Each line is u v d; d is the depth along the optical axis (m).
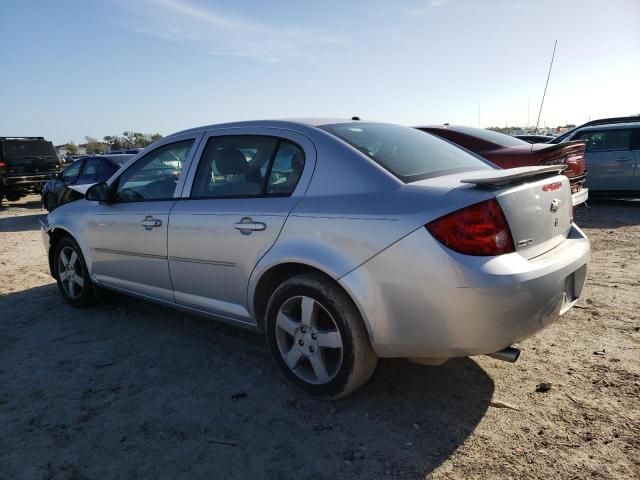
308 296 2.88
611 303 4.39
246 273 3.18
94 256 4.47
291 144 3.16
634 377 3.09
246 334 4.04
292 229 2.90
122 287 4.28
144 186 4.07
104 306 4.90
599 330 3.83
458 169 3.09
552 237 2.82
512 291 2.36
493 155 7.12
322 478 2.33
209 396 3.08
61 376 3.41
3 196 15.42
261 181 3.23
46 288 5.67
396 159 2.97
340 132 3.15
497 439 2.56
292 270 3.07
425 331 2.50
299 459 2.46
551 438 2.54
